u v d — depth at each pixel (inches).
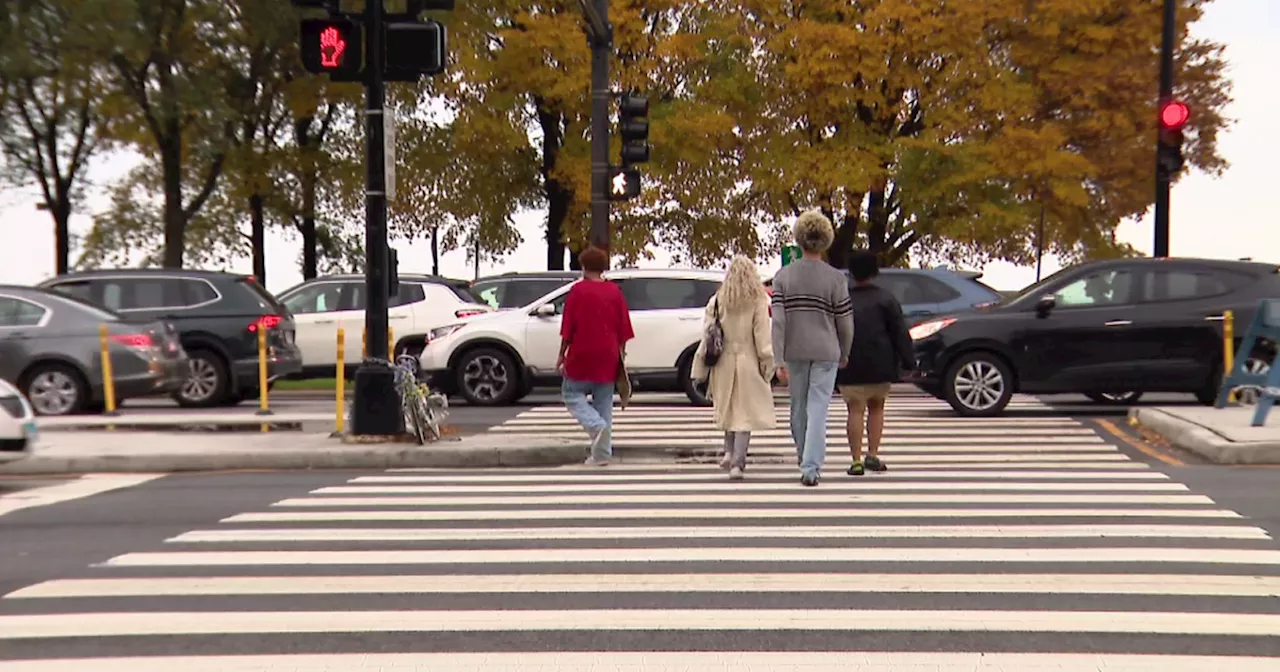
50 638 423.8
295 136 2906.0
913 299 1476.4
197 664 392.5
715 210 2583.7
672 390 1406.3
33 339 1221.1
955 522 622.5
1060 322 1161.4
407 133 2652.6
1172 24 1397.6
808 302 742.5
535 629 429.1
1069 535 586.2
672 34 2433.6
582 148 2423.7
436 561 542.6
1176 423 962.7
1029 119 2434.8
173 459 883.4
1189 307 1158.3
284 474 853.8
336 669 386.0
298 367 1454.2
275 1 2299.5
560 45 2329.0
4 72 2190.0
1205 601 459.5
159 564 543.2
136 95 2300.7
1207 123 2479.1
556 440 945.5
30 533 625.0
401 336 1587.1
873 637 414.9
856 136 2450.8
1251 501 679.1
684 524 625.9
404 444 923.4
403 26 916.6
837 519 634.8
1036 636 414.6
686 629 426.9
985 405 1172.5
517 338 1357.0
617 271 1353.3
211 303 1391.5
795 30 2380.7
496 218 2689.5
